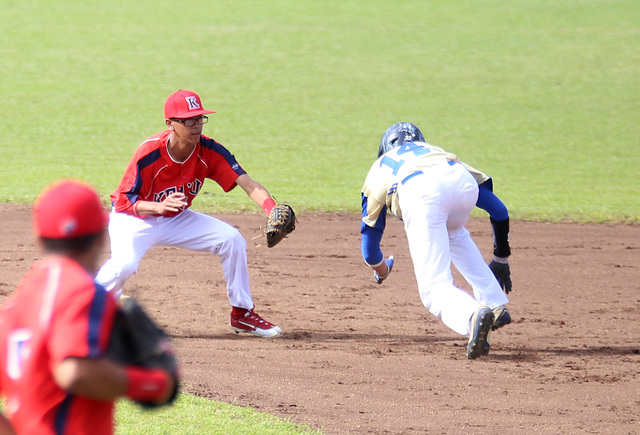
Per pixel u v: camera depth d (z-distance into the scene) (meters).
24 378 8.05
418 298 28.81
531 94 73.50
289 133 59.53
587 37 97.69
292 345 23.06
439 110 67.62
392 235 37.50
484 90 74.88
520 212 40.44
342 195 43.41
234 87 74.75
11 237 34.59
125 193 21.84
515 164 51.62
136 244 22.11
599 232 37.88
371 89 74.88
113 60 83.19
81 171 46.78
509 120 64.44
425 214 19.78
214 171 22.80
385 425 16.89
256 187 22.69
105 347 7.98
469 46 93.50
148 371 8.12
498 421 17.38
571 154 54.38
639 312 27.31
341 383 19.77
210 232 22.98
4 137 55.66
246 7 113.94
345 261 33.34
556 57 88.38
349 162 51.44
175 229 22.81
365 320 26.06
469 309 19.00
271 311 26.83
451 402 18.59
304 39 95.62
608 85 76.75
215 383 19.31
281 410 17.61
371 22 105.94
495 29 102.31
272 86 75.44
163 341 8.32
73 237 8.31
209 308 26.94
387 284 30.48
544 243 35.97
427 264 19.73
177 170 22.11
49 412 8.06
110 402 8.42
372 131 60.47
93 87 72.62
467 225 38.75
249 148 54.88
